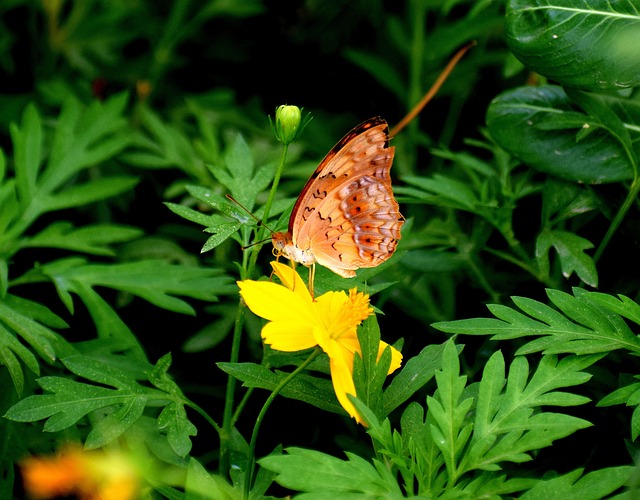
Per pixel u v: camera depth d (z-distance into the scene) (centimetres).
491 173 55
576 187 52
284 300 46
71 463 47
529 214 56
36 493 48
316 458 44
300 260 48
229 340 57
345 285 49
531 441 45
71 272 53
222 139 64
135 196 62
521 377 46
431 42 64
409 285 56
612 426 50
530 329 47
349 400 45
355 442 52
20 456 50
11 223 55
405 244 55
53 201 56
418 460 45
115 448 48
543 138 52
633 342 47
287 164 62
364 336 46
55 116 64
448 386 45
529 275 54
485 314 54
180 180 60
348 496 43
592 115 51
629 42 49
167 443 48
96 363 47
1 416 50
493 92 64
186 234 60
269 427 55
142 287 53
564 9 50
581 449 50
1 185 55
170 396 47
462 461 45
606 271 53
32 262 60
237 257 59
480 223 54
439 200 53
